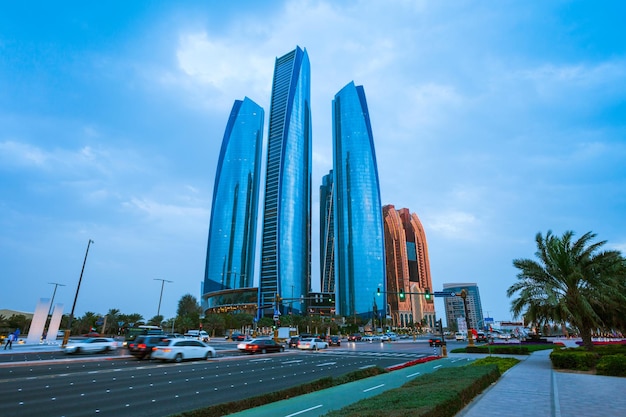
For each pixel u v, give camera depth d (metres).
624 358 15.95
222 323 109.00
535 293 23.80
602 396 10.91
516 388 12.43
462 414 8.55
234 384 14.83
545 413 8.69
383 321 187.00
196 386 14.24
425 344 59.22
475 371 13.31
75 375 17.08
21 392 12.66
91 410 10.12
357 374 15.75
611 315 22.75
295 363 24.47
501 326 111.19
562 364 18.70
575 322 22.95
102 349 32.38
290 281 199.12
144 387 13.94
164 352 23.86
